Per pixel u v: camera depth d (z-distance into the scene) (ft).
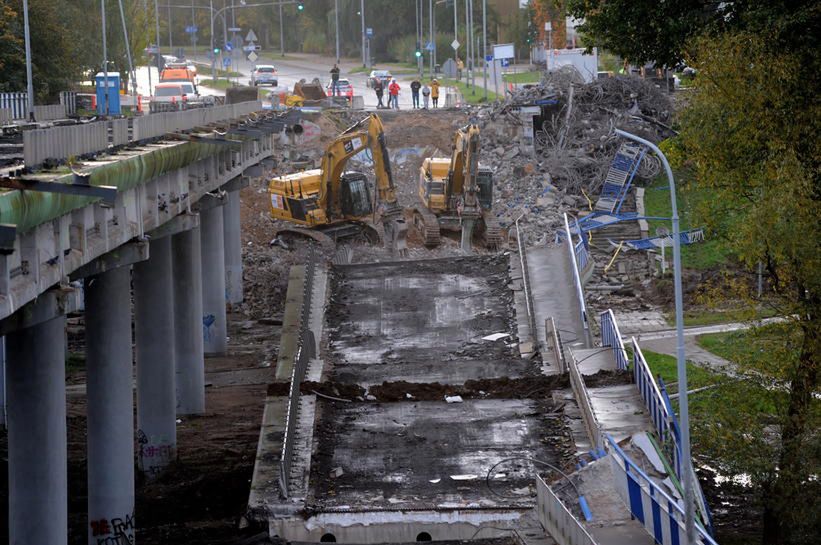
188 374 392.27
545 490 247.29
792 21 281.95
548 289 445.78
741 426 241.14
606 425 301.02
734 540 248.73
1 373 374.63
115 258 268.21
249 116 468.34
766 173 250.16
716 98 258.98
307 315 419.33
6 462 334.65
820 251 230.89
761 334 247.09
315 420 331.98
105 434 277.03
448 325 431.84
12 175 189.88
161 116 302.04
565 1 416.87
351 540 276.00
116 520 278.46
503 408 340.39
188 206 333.62
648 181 625.41
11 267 179.93
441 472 299.99
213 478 321.32
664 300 501.97
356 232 568.41
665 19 351.05
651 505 220.02
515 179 642.63
